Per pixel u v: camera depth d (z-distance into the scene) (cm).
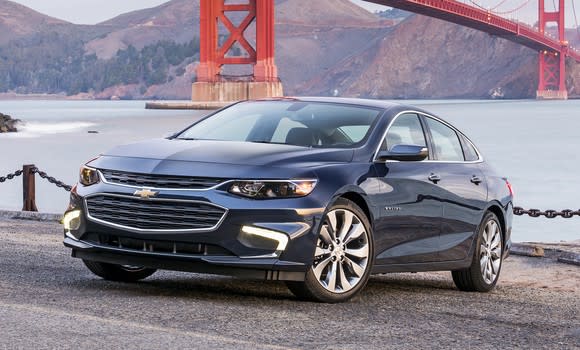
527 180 4469
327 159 715
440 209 801
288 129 765
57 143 7881
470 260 853
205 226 657
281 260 662
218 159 685
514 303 800
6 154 6406
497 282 965
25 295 650
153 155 703
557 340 623
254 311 641
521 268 1066
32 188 1495
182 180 669
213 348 510
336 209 693
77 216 705
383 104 819
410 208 764
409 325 636
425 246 788
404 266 770
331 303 702
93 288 706
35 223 1295
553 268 1067
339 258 701
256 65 13300
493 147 6981
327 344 550
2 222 1284
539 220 3031
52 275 772
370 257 723
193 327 569
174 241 663
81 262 873
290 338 560
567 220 3030
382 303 732
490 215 881
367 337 580
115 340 513
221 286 773
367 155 742
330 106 803
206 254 659
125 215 680
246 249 656
